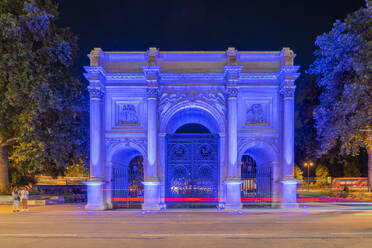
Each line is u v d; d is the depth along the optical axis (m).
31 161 28.45
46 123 31.16
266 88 28.58
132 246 13.32
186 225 18.39
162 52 29.03
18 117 27.05
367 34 28.39
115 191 29.22
